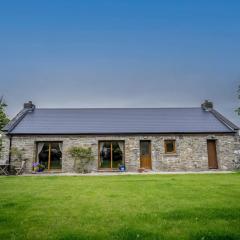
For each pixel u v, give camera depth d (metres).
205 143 20.98
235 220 5.55
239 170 20.58
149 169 20.64
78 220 5.68
